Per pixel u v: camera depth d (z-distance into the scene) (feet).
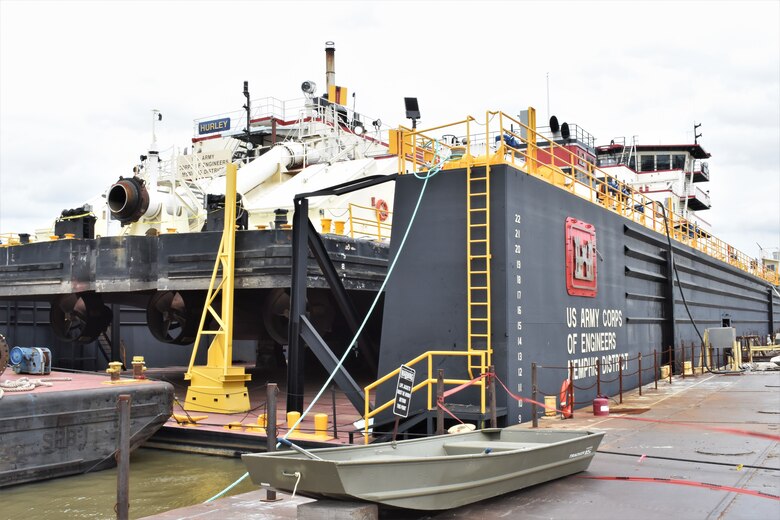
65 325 84.17
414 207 49.55
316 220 77.41
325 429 47.19
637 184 138.10
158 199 80.43
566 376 54.70
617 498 29.58
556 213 54.75
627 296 73.72
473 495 28.48
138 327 104.06
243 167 90.02
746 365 108.99
